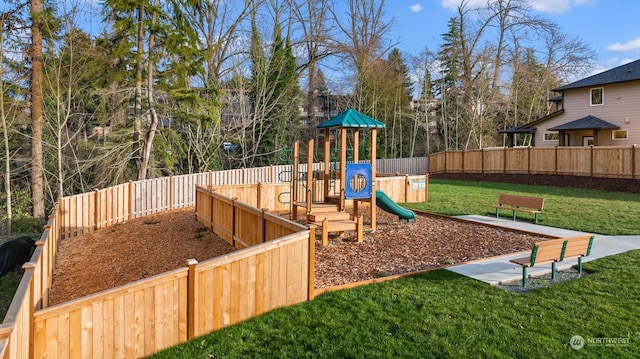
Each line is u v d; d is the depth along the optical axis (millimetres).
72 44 17562
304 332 5039
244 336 4996
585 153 21953
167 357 4574
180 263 9289
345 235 10734
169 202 16453
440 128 41656
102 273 9016
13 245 11141
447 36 43656
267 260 5648
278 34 28500
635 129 24953
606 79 26234
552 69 42250
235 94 26750
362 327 5102
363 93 34875
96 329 4312
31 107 17938
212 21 26469
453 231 11234
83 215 12867
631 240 9609
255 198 15438
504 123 41219
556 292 6160
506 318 5289
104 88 19375
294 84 29250
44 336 4008
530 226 11664
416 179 17219
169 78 19344
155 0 18734
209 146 23891
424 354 4473
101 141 21766
